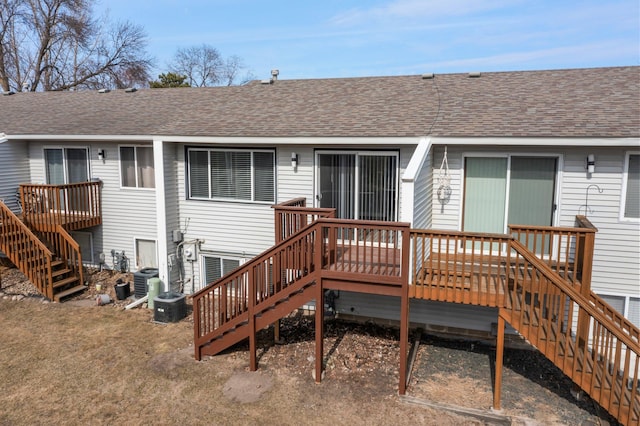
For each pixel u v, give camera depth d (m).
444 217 9.02
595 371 5.96
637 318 8.12
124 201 12.38
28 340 8.82
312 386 7.17
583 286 6.89
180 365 7.86
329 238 7.20
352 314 9.85
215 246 11.18
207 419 6.31
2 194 12.53
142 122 11.76
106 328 9.45
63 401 6.73
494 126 8.20
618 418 5.82
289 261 7.53
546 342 6.33
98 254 12.97
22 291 11.56
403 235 6.67
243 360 8.07
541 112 8.57
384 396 6.88
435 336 9.24
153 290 10.60
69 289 11.41
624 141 7.23
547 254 8.51
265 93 12.73
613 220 8.02
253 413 6.45
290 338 9.05
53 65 30.67
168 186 10.98
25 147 13.10
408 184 6.88
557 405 6.69
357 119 9.59
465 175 8.84
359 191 9.52
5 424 6.15
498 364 6.55
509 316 6.52
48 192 11.49
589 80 9.98
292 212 8.27
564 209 8.27
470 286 6.68
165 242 10.99
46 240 12.59
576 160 8.09
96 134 11.42
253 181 10.55
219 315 8.05
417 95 10.64
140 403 6.69
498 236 6.43
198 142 10.61
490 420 6.29
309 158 9.88
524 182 8.48
